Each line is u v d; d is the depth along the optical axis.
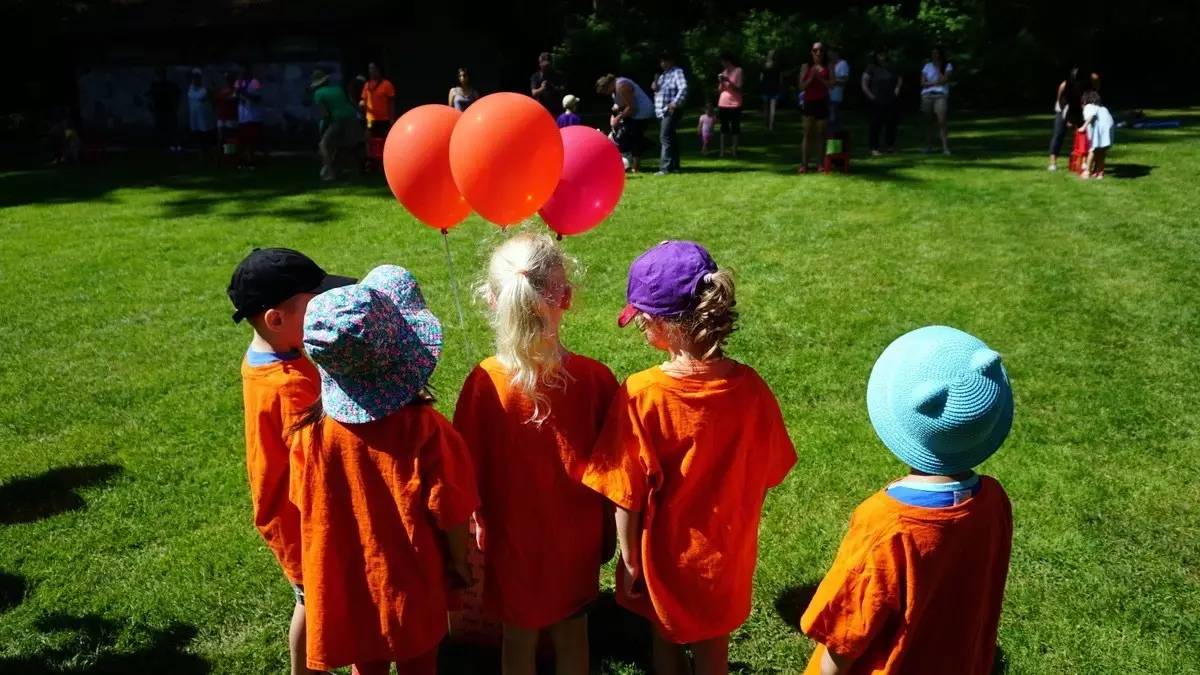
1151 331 6.09
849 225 9.16
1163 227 8.66
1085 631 3.26
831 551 3.80
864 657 2.06
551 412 2.59
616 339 6.21
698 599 2.54
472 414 2.64
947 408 1.88
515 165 3.17
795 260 7.98
